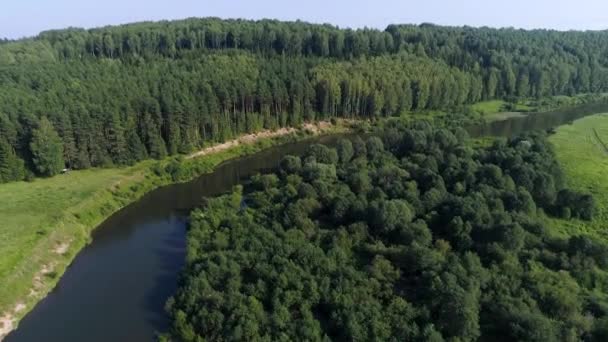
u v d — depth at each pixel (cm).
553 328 4931
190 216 8875
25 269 7044
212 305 5991
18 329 6119
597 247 6450
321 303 5928
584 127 14462
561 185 9081
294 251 6912
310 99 15425
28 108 11131
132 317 6334
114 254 8038
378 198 8162
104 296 6819
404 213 7431
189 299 6141
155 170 11400
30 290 6806
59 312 6462
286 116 14962
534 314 5166
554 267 6394
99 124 11219
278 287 6128
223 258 6844
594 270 6300
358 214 7856
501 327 5256
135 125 11906
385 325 5356
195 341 5666
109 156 11556
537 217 7725
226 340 5550
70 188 10144
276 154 13525
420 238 6925
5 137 10312
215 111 13225
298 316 5788
